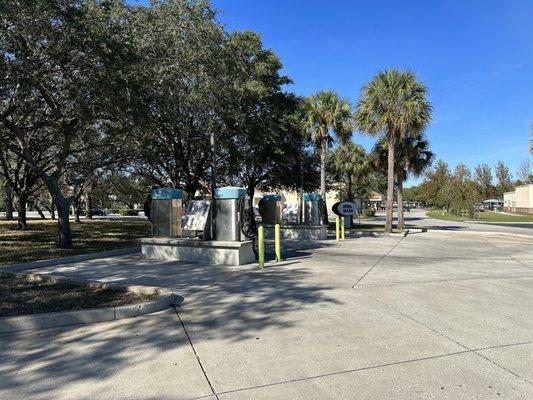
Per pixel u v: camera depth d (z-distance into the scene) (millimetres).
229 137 22469
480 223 40719
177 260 12266
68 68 12281
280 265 11430
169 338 5426
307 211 20828
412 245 17344
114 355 4867
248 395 3873
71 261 12125
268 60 25625
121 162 19938
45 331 5738
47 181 14867
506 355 4785
